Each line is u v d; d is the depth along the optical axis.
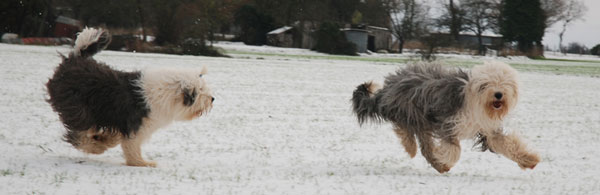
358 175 7.71
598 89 29.08
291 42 79.62
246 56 49.88
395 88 8.58
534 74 41.28
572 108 19.72
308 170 8.12
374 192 6.45
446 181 7.36
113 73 7.93
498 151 8.09
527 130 14.05
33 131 10.73
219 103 16.91
